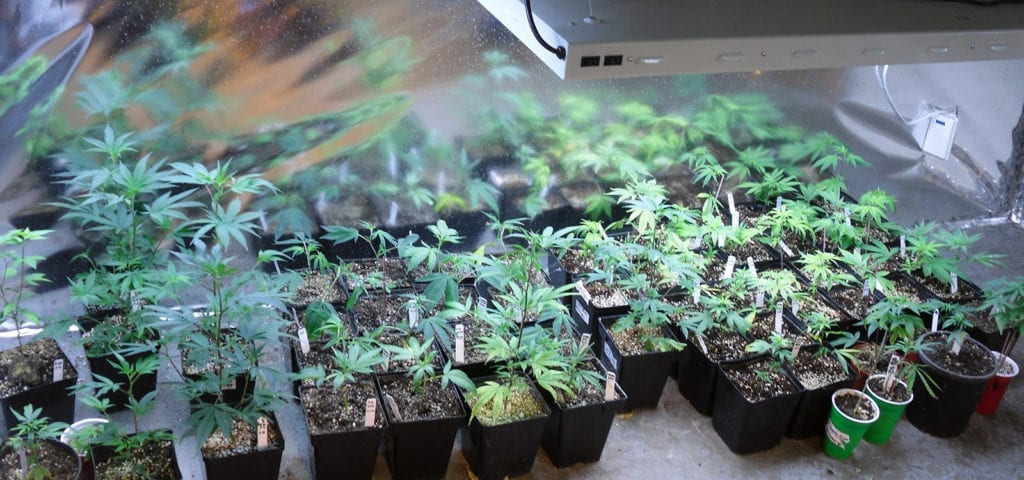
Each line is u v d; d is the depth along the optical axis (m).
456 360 1.53
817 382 1.60
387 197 1.81
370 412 1.35
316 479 1.40
